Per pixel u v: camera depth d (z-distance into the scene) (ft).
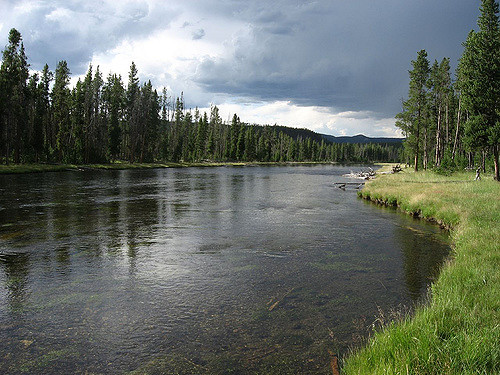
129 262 33.88
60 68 212.43
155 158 312.09
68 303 24.13
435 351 14.11
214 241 42.91
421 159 274.16
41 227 49.80
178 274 30.42
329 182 144.25
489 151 145.69
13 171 144.25
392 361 13.80
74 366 16.70
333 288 27.17
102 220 55.77
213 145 392.27
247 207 72.49
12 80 167.84
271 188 115.96
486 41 105.50
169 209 68.08
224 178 159.84
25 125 183.83
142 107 256.73
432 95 179.93
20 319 21.74
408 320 18.89
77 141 210.79
